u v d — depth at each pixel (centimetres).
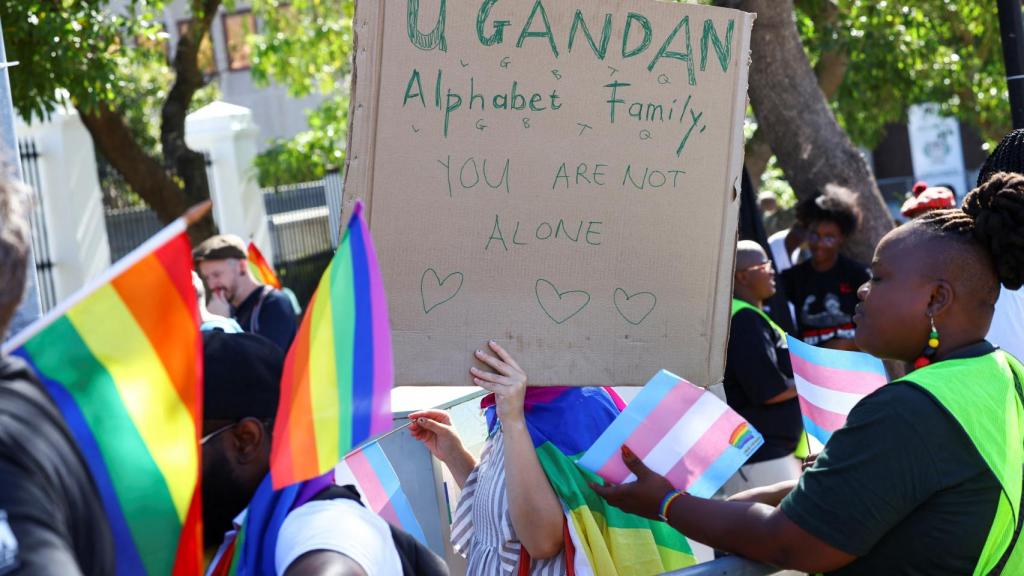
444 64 232
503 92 237
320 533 165
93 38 921
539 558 252
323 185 1583
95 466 146
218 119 1370
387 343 167
